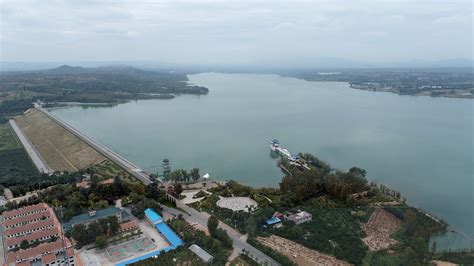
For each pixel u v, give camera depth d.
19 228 166.62
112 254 151.50
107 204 197.12
